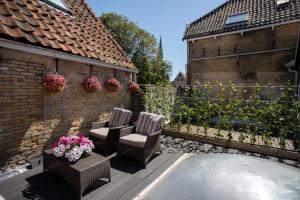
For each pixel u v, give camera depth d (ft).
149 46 89.92
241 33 37.06
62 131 17.31
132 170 14.25
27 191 11.03
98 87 19.58
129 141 15.38
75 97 18.49
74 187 10.63
